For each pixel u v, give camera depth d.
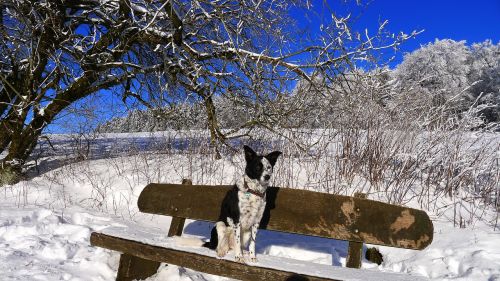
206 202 4.44
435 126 7.00
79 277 3.90
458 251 4.16
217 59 8.21
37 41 7.60
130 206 6.43
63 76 8.25
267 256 3.78
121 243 3.87
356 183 6.43
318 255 4.61
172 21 7.09
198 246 3.89
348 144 6.91
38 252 4.47
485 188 6.03
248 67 7.27
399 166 6.50
